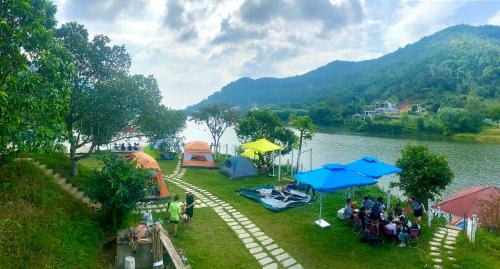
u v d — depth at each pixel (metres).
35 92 12.97
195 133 110.38
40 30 12.62
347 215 19.36
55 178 18.95
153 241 13.75
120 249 13.73
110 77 21.12
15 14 12.12
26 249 11.48
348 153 67.69
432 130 109.94
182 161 36.78
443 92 189.75
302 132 38.47
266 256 15.59
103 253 14.56
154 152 40.75
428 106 163.62
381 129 114.19
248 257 15.44
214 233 18.00
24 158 18.05
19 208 13.51
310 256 15.63
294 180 30.20
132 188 16.06
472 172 51.38
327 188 17.52
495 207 21.73
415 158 24.23
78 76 19.56
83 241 14.18
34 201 14.63
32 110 12.53
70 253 12.70
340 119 131.75
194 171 34.34
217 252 15.79
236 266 14.55
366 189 27.11
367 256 15.52
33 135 12.80
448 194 39.38
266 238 17.50
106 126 21.14
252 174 31.83
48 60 13.18
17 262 10.80
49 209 14.75
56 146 14.88
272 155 33.03
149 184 17.47
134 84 20.42
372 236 16.62
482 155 68.44
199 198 24.28
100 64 20.33
